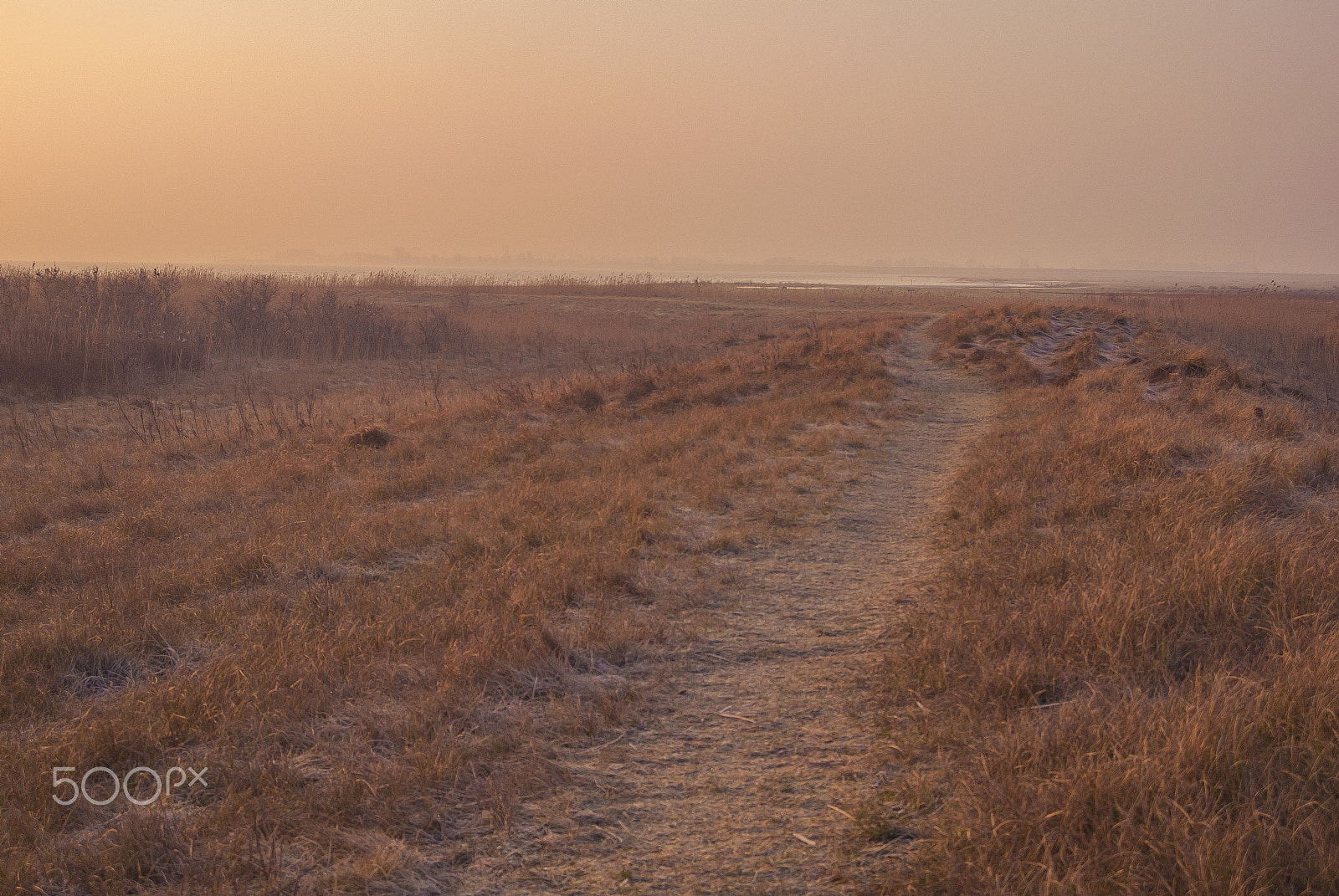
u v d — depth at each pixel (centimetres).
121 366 2108
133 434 1505
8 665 576
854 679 516
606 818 382
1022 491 859
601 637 577
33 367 1959
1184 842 306
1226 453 922
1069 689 452
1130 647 477
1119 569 585
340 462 1252
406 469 1168
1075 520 760
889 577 709
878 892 318
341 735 462
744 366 1967
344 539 844
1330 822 317
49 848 370
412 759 422
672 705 496
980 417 1423
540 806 391
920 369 1977
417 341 2847
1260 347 2394
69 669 579
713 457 1120
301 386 2098
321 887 332
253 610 677
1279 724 378
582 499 937
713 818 379
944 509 900
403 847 355
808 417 1393
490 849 361
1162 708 394
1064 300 4581
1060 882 296
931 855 332
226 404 1892
